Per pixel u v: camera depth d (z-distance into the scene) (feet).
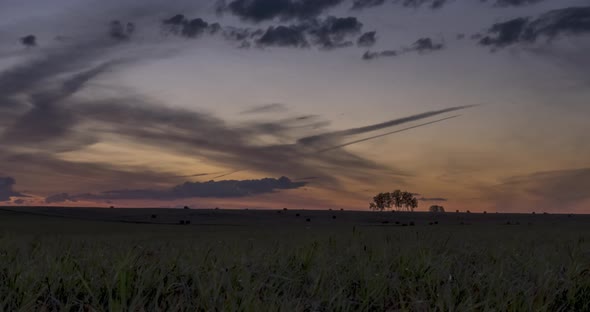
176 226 265.95
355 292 18.38
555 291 18.31
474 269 22.17
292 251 24.59
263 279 18.76
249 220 364.38
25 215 333.62
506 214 525.34
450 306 15.79
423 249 25.36
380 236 34.96
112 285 16.34
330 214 447.42
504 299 17.01
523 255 26.81
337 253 27.02
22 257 22.44
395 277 19.90
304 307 16.11
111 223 295.89
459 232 48.11
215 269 19.26
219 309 15.03
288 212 455.22
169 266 20.38
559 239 44.16
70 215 354.54
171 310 14.96
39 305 15.62
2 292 16.30
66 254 22.77
